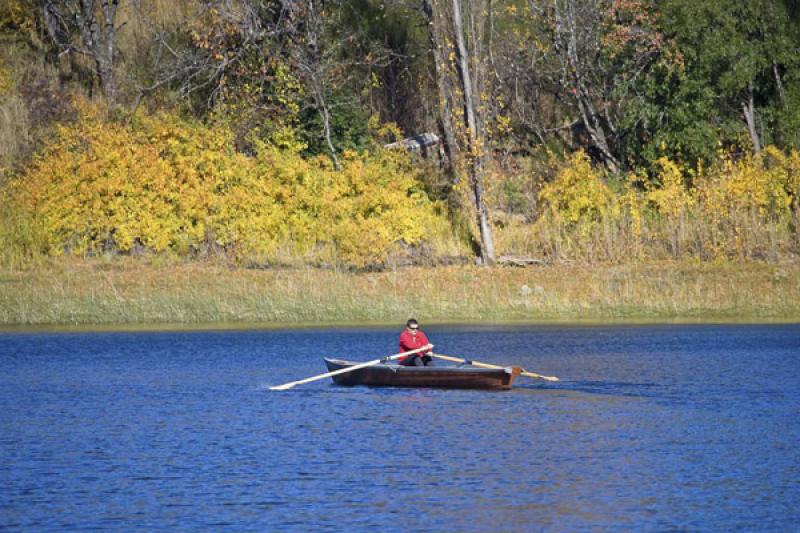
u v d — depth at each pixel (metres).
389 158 117.81
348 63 127.12
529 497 39.78
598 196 113.81
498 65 131.00
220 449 47.56
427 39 132.25
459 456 46.00
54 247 109.88
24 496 40.22
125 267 107.56
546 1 125.19
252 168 116.31
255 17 124.44
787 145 120.44
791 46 117.69
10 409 57.50
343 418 54.62
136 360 75.50
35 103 126.94
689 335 84.81
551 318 95.81
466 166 111.12
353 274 105.75
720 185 112.62
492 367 61.59
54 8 133.12
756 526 36.28
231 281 103.44
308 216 113.50
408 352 65.25
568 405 57.69
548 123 131.88
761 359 72.56
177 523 36.88
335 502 39.28
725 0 117.94
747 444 47.72
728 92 119.38
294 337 86.25
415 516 37.56
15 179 116.81
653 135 121.69
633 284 102.38
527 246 113.06
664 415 54.56
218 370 71.12
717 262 106.31
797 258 106.75
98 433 51.12
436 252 111.12
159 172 112.81
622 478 42.25
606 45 122.00
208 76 128.75
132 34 136.00
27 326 93.00
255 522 36.97
